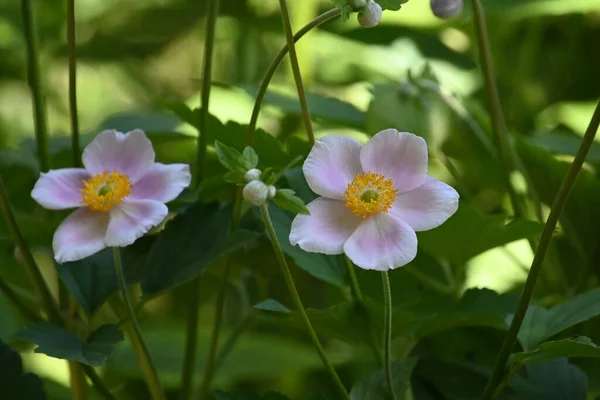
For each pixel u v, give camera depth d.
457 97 1.05
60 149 1.02
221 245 0.93
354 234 0.85
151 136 1.04
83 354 0.88
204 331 1.15
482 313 0.93
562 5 1.21
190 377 0.97
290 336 1.23
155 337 1.09
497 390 0.88
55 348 0.88
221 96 1.30
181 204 0.95
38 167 1.02
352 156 0.86
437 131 1.04
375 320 0.91
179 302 1.15
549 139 1.07
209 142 0.97
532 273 0.87
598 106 0.85
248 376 1.12
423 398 0.94
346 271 0.93
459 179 1.04
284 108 1.04
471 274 1.10
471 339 0.97
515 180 1.05
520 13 1.22
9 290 0.94
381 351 0.93
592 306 0.90
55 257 0.88
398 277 0.99
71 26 0.92
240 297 1.09
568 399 0.92
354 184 0.86
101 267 0.94
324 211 0.86
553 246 1.03
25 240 0.95
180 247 0.93
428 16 1.29
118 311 0.96
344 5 0.86
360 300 0.91
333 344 1.15
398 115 1.03
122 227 0.88
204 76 0.94
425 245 0.96
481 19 0.97
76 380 0.96
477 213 0.93
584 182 1.00
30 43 0.94
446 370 0.95
